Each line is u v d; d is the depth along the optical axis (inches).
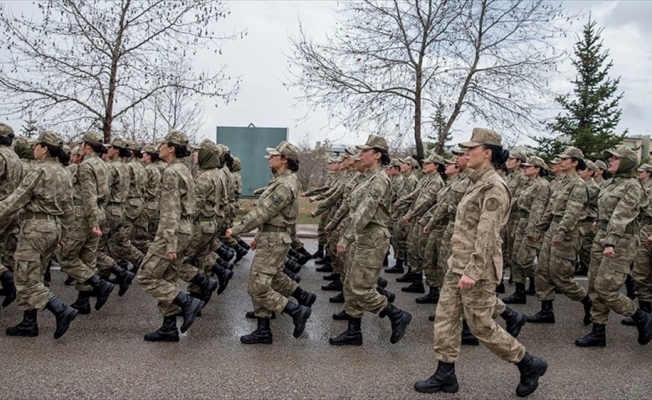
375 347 219.3
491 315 165.0
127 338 217.9
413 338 233.9
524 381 170.2
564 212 268.4
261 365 192.1
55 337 208.2
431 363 200.5
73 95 535.2
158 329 218.8
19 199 201.3
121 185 309.3
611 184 255.6
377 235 212.8
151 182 356.5
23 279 205.3
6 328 223.3
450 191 272.5
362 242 213.8
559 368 200.7
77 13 515.2
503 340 164.4
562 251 260.4
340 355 207.2
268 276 213.6
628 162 239.6
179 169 221.9
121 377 174.9
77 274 247.4
